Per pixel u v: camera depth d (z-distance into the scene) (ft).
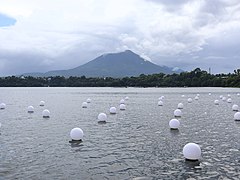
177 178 38.17
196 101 182.09
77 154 50.16
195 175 39.27
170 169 41.88
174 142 59.52
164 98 211.61
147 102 175.42
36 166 43.24
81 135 61.57
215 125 82.84
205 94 263.90
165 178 38.22
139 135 67.36
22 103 172.65
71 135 61.52
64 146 56.13
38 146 56.03
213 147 55.01
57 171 41.01
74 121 92.22
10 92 347.36
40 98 223.71
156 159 46.93
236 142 59.47
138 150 52.90
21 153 50.78
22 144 57.77
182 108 136.87
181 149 53.47
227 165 43.62
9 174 39.70
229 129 75.72
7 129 76.54
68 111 124.98
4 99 210.79
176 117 102.06
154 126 81.15
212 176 38.86
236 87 443.32
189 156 45.91
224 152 51.26
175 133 69.87
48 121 92.48
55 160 46.39
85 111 124.77
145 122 89.45
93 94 283.38
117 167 42.91
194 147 46.19
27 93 317.63
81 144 57.82
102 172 40.65
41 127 79.92
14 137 65.16
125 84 556.10
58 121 92.43
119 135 67.46
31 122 90.22
